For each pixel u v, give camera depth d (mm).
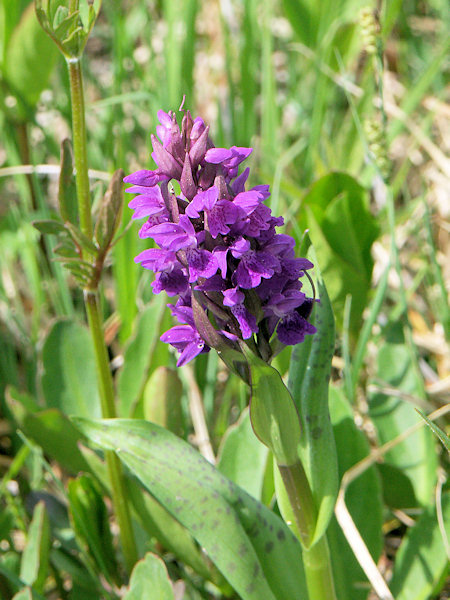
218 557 385
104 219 404
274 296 350
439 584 434
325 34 678
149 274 540
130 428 397
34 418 454
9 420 525
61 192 408
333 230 514
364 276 534
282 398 359
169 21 619
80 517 443
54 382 500
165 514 438
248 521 391
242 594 385
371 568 418
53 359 501
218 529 385
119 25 637
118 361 545
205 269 338
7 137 609
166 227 339
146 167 530
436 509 437
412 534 439
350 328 527
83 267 410
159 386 452
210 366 521
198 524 386
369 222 531
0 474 518
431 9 821
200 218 345
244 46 640
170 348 495
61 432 457
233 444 456
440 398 519
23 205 635
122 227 518
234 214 340
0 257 602
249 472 454
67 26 390
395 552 480
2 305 603
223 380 561
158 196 349
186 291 356
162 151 347
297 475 372
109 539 459
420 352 567
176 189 467
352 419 450
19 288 655
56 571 469
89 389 502
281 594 399
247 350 352
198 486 387
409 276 609
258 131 764
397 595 432
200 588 462
